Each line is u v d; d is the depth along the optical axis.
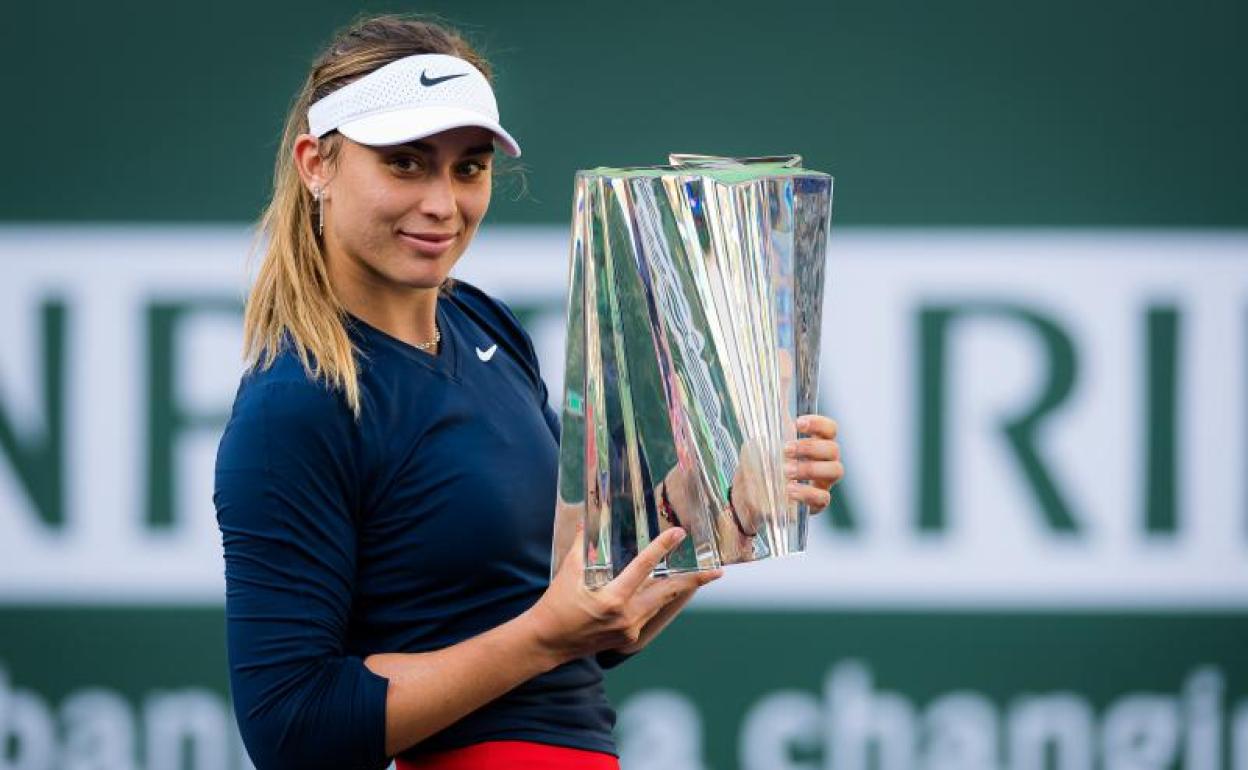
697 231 6.36
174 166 14.61
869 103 14.72
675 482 6.31
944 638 14.70
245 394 6.38
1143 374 14.69
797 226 6.57
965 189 14.71
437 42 6.47
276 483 6.20
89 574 14.56
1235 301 14.66
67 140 14.55
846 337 14.69
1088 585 14.66
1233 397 14.65
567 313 6.21
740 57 14.70
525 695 6.72
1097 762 14.66
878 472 14.70
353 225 6.34
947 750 14.66
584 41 14.63
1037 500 14.69
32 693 14.53
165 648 14.60
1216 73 14.69
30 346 14.52
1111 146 14.69
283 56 14.62
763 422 6.49
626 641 6.36
